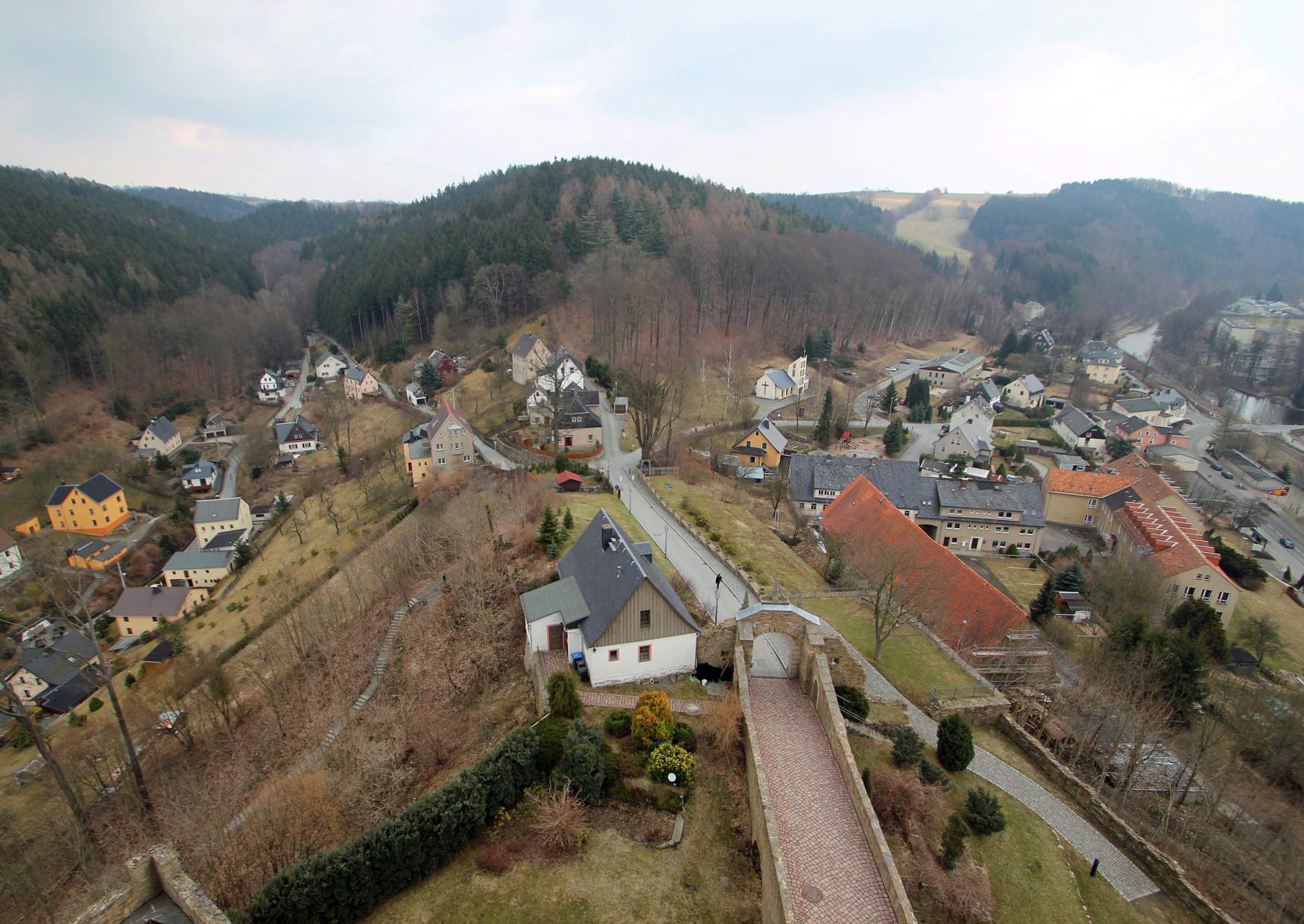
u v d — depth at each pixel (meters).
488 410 108.88
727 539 56.84
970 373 159.00
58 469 102.69
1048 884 27.92
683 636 34.00
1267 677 58.44
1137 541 76.12
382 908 22.98
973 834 29.31
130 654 71.56
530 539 51.25
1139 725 39.94
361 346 160.62
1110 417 132.00
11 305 121.38
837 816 25.81
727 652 34.62
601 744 28.00
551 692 29.91
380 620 50.91
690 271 152.00
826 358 147.88
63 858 36.00
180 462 118.19
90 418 120.88
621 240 155.38
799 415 117.81
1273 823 37.50
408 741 34.31
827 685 30.72
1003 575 74.38
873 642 44.00
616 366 118.50
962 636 47.91
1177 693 44.03
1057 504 91.88
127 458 112.38
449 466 85.69
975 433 106.50
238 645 60.59
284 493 106.06
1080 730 40.97
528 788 27.11
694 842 25.45
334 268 196.12
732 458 91.00
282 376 162.00
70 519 94.62
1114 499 86.75
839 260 176.25
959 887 25.06
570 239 150.75
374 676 43.81
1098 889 28.64
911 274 192.88
